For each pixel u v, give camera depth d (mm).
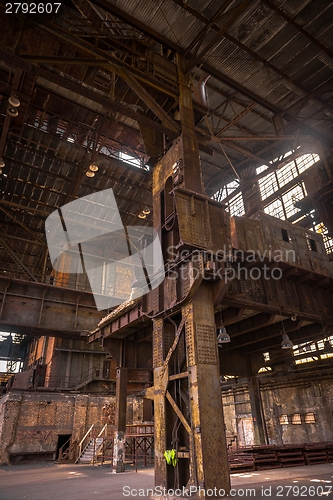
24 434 22938
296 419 21359
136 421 26094
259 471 13344
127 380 15242
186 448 8430
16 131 22766
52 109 23891
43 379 33344
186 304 8922
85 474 14750
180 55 14945
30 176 28078
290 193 24875
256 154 25969
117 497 8562
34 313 26531
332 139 21734
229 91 20438
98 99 10398
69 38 11375
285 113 20734
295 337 15305
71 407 24938
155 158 12680
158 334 10000
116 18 14711
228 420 26156
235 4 14539
